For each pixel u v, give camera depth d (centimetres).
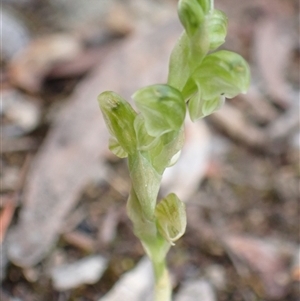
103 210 19
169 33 23
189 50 11
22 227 17
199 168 20
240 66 10
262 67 27
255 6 33
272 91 25
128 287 16
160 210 12
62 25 27
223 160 21
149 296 16
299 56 28
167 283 13
